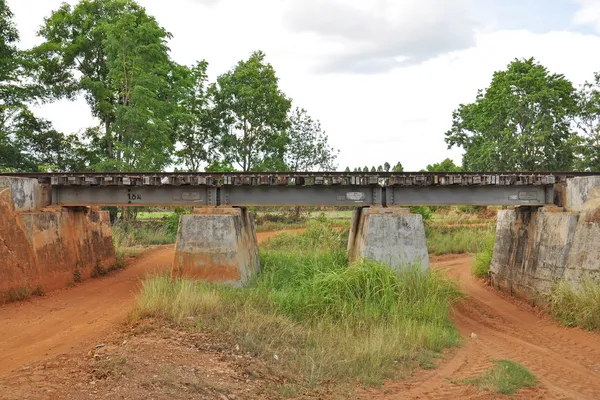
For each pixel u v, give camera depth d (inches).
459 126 1984.5
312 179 618.2
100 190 649.0
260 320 405.1
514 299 676.1
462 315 584.4
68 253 649.0
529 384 330.3
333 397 291.9
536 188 636.7
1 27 1219.2
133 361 283.3
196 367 291.6
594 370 378.9
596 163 1419.8
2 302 506.9
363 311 461.1
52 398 227.3
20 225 553.0
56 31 1341.0
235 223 598.9
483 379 331.9
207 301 422.9
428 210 1314.0
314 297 478.9
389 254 593.3
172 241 1203.9
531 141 1346.0
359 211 695.1
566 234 566.9
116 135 1359.5
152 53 1267.2
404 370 348.2
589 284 506.6
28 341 371.9
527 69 1430.9
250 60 1637.6
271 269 696.4
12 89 1244.5
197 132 1722.4
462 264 978.1
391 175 622.8
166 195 645.9
